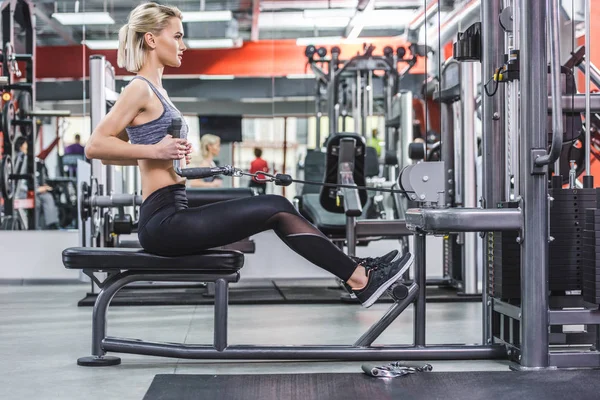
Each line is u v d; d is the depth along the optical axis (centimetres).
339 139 507
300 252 265
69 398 224
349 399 220
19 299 525
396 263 270
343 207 517
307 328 377
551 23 252
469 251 518
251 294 536
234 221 258
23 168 684
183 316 425
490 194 304
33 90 699
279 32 812
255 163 802
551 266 279
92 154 252
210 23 807
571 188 289
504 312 284
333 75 746
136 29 269
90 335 355
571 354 264
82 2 734
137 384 244
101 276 516
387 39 787
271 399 220
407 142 634
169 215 260
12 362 284
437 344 299
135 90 259
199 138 801
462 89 505
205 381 245
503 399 219
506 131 300
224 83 810
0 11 686
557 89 248
